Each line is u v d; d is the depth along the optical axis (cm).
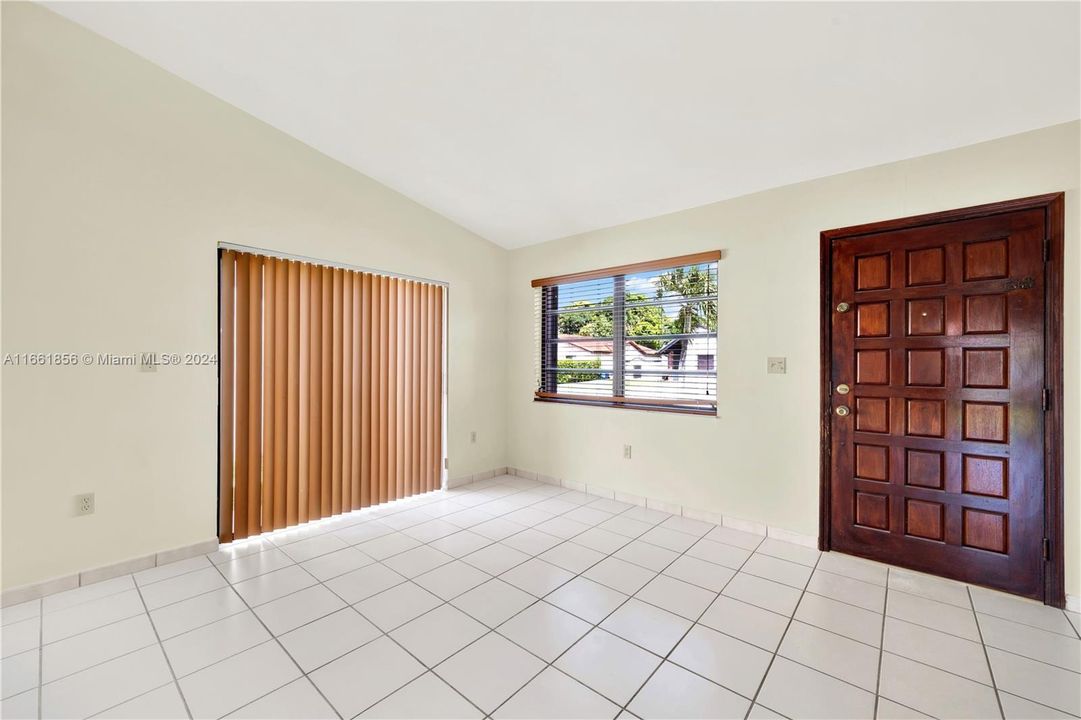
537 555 294
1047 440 238
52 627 214
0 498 232
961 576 261
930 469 270
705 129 271
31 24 236
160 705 167
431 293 426
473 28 222
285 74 272
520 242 473
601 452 416
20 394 237
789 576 268
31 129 238
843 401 298
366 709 167
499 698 172
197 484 292
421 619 222
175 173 283
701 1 190
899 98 229
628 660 194
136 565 269
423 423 420
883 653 199
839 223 296
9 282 233
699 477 357
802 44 205
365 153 346
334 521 353
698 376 364
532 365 471
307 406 344
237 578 262
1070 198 232
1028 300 243
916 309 274
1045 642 206
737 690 177
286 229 330
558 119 282
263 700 170
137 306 270
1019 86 213
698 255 354
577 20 210
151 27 245
